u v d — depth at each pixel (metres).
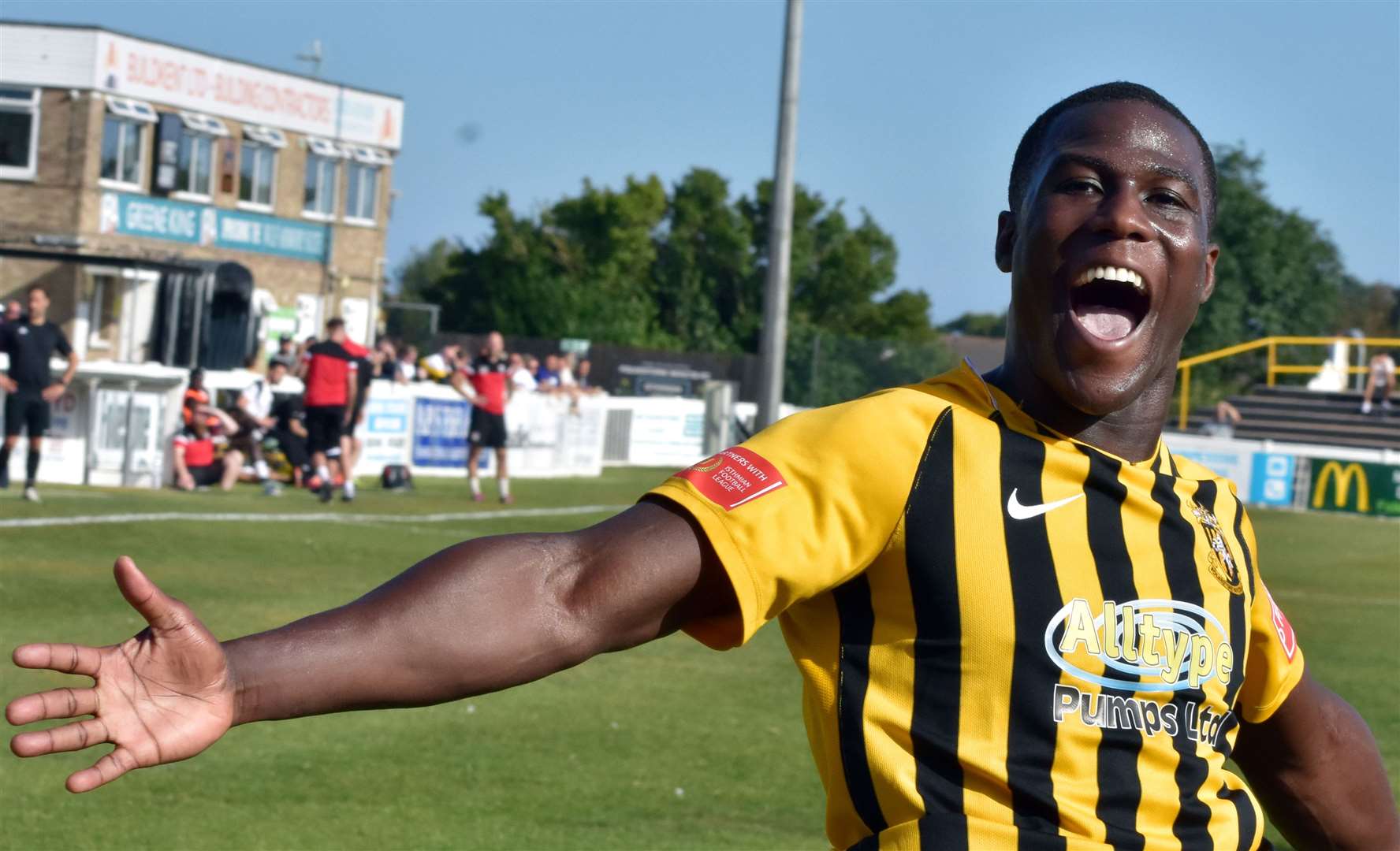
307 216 42.03
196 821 5.40
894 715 1.91
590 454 25.69
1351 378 40.00
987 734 1.89
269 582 11.05
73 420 17.45
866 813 1.93
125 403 17.75
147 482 17.89
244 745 6.52
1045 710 1.90
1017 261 2.07
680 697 7.95
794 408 37.69
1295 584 14.62
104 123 36.91
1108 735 1.92
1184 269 2.02
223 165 39.56
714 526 1.83
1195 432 34.78
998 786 1.89
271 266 41.16
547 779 6.20
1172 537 2.02
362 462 21.67
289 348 21.27
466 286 60.44
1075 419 2.04
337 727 6.93
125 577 1.50
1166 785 1.95
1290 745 2.40
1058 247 2.00
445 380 28.20
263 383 19.27
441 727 7.02
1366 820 2.47
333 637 1.64
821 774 2.04
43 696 1.49
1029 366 2.06
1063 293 2.00
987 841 1.86
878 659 1.92
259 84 40.38
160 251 38.16
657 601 1.81
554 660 1.74
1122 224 1.97
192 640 1.54
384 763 6.33
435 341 47.22
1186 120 2.10
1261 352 46.22
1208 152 2.11
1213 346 45.97
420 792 5.91
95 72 36.31
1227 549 2.09
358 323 43.81
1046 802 1.88
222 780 5.96
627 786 6.13
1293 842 2.53
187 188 38.94
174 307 35.00
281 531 14.04
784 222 16.89
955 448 1.94
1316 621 11.90
